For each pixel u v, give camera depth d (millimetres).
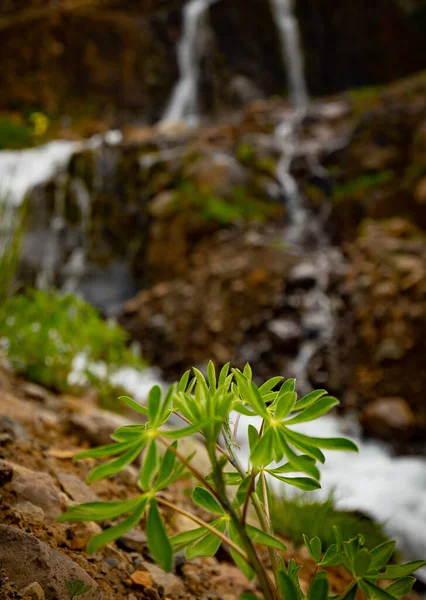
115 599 1242
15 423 2127
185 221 8367
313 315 6645
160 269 8406
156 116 16203
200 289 7348
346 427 5613
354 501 3982
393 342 5871
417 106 9227
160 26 16953
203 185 8898
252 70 17984
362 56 17953
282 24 18391
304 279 6926
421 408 5480
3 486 1494
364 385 5871
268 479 2975
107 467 751
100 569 1338
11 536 1146
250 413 867
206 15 17766
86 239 9258
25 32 15539
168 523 1887
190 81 17031
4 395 2510
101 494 1851
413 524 3654
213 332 6832
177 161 9508
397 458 5156
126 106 16141
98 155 10078
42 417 2609
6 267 3658
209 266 7637
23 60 15422
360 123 9570
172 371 6801
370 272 6562
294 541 2375
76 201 9578
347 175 9055
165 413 801
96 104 15867
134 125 15789
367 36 17781
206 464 2369
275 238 8023
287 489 2832
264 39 18359
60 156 10531
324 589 820
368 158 8875
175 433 743
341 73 18234
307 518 2494
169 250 8406
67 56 15836
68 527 1443
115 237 9211
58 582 1118
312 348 6379
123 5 16750
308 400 925
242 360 6512
